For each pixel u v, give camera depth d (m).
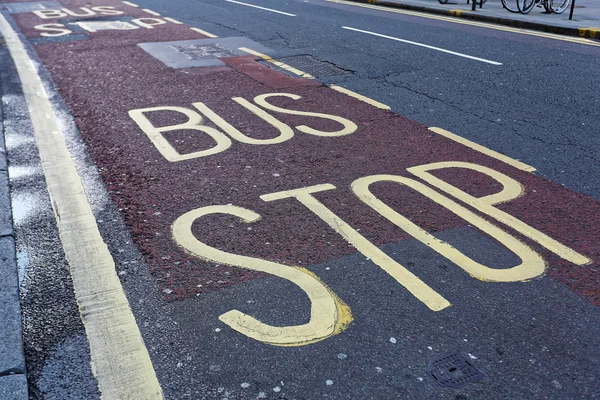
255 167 5.14
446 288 3.44
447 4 16.20
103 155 5.46
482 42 10.98
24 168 5.20
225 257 3.74
